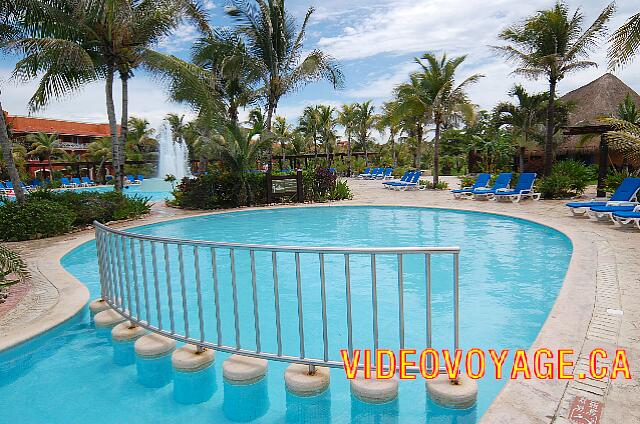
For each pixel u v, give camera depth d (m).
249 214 16.55
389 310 5.69
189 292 6.99
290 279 7.44
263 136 18.72
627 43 11.24
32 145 46.19
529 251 8.84
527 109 28.08
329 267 8.18
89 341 4.81
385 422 3.13
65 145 54.19
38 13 13.42
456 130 50.22
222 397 3.61
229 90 21.78
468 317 5.30
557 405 2.76
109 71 15.93
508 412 2.69
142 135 53.28
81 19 14.59
